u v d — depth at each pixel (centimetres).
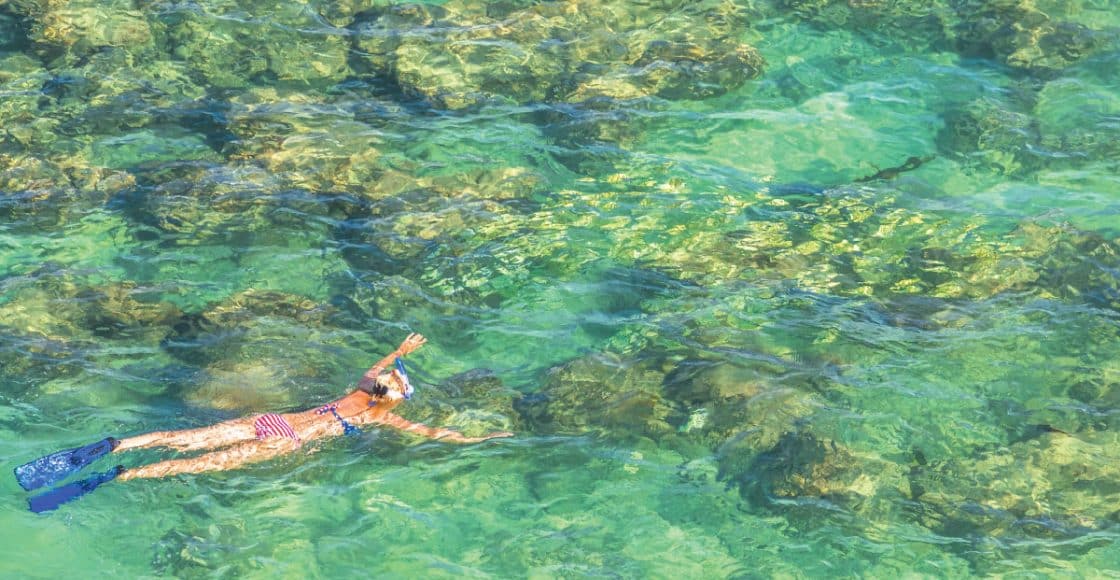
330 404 1138
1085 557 1072
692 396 1168
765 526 1092
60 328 1190
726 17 1572
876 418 1154
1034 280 1270
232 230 1291
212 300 1226
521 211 1328
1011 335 1220
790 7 1594
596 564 1069
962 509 1099
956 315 1238
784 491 1111
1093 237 1309
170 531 1070
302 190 1334
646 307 1242
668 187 1362
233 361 1170
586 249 1292
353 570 1059
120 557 1055
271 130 1396
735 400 1165
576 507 1101
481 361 1194
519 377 1183
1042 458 1128
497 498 1104
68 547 1057
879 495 1107
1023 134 1430
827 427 1147
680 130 1429
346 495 1099
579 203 1339
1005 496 1106
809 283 1265
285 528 1078
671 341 1212
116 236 1280
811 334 1220
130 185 1328
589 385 1175
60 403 1134
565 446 1136
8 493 1080
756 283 1264
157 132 1387
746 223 1323
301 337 1198
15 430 1115
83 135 1377
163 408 1135
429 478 1112
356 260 1270
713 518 1095
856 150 1415
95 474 1088
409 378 1172
